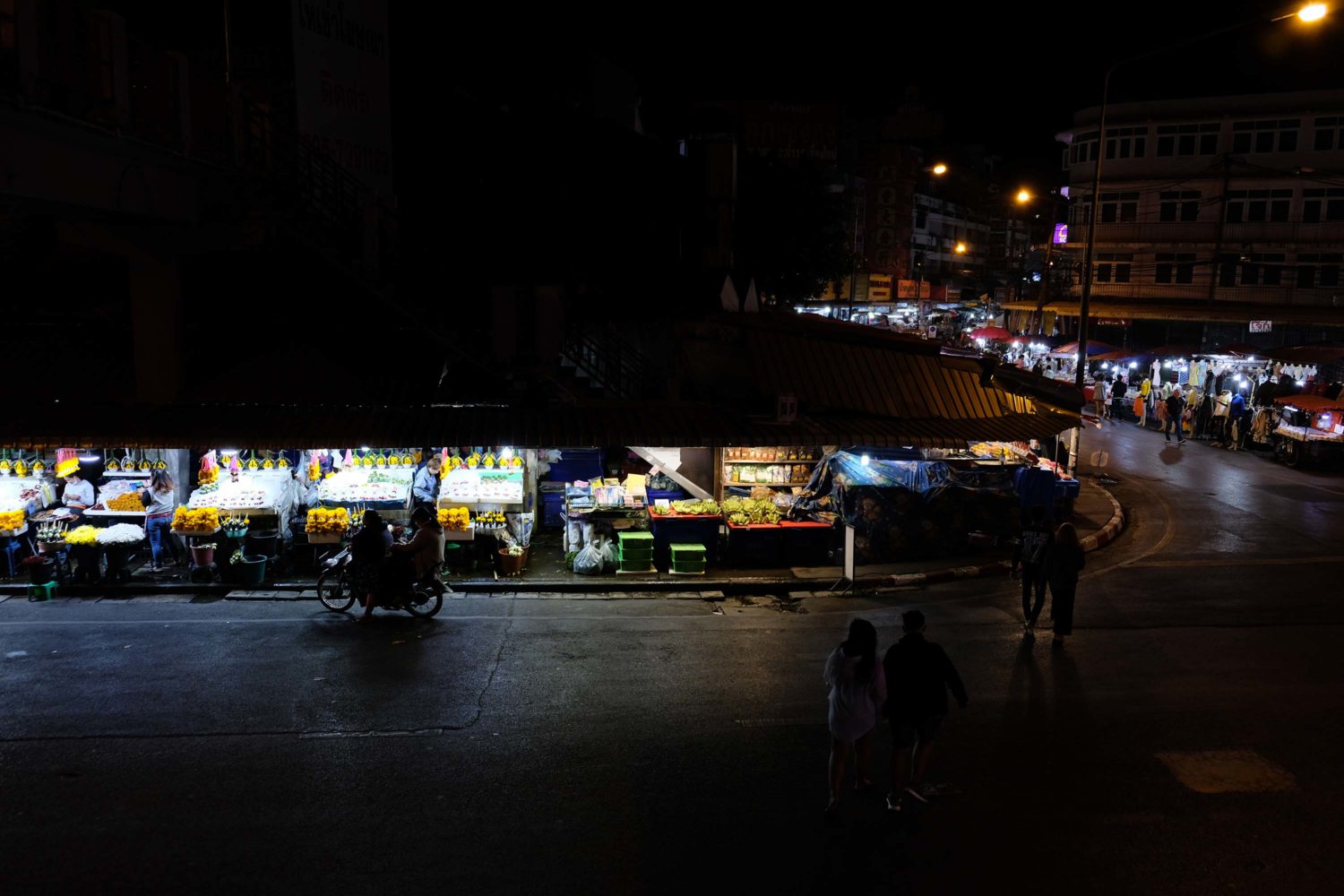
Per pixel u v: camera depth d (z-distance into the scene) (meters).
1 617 13.80
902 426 18.03
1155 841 7.85
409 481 17.19
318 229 16.20
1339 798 8.63
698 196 22.67
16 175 11.38
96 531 15.27
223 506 15.97
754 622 14.17
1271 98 47.72
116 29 12.77
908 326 59.50
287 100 18.64
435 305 18.02
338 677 11.47
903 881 7.22
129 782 8.66
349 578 13.91
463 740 9.70
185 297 17.41
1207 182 49.56
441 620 14.01
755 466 19.23
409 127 20.92
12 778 8.72
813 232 40.16
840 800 8.33
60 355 17.25
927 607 15.09
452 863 7.39
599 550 16.56
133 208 13.68
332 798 8.42
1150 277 51.28
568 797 8.50
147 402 16.14
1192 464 29.31
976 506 18.23
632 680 11.52
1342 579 16.73
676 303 19.03
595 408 17.02
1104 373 45.56
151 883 7.07
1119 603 15.26
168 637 12.93
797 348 19.22
